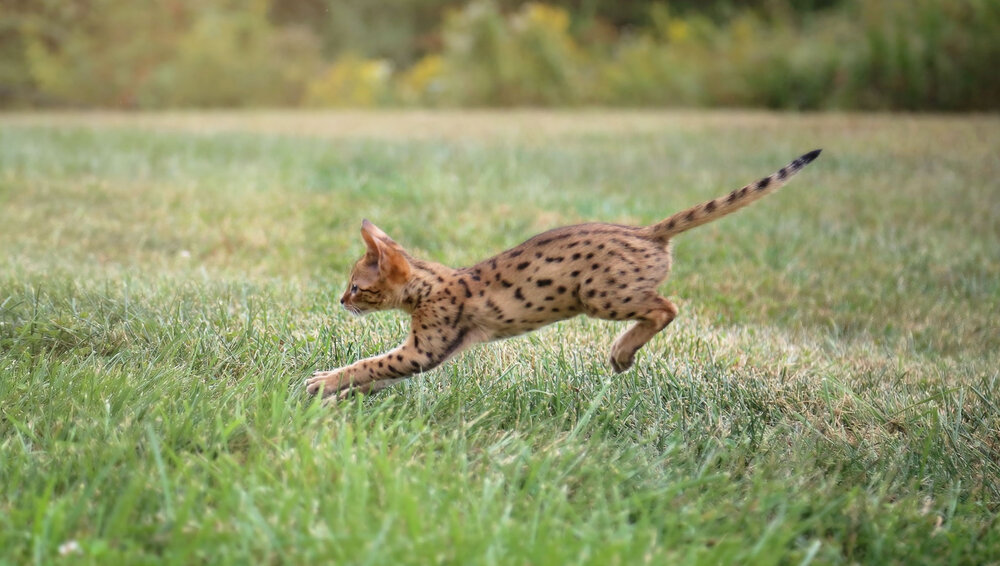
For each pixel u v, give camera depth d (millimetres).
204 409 6953
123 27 36906
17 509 5621
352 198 16297
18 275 10859
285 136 24922
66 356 8562
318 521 5551
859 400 8398
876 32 32906
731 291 12070
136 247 13258
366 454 6305
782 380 8805
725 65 36062
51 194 16281
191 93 37344
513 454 6805
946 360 10078
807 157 7512
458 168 19578
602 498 6059
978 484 7250
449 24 41438
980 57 31719
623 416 7723
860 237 14977
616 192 17938
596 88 37688
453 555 5219
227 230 14102
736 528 6078
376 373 7488
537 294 7371
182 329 8984
